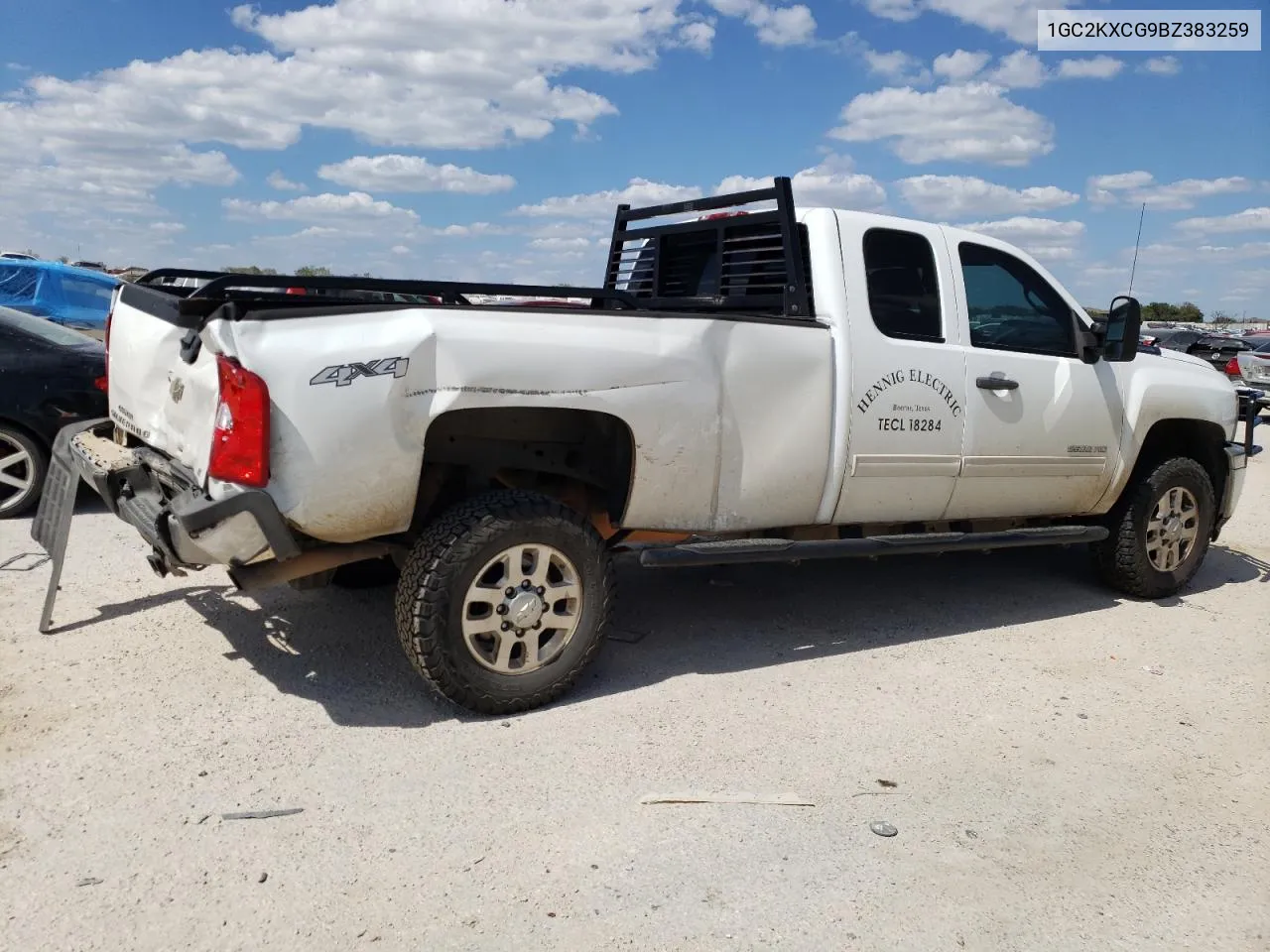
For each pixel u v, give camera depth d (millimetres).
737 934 2818
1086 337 5750
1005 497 5543
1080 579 6707
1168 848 3393
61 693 4090
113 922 2732
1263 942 2912
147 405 4297
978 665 5004
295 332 3576
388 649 4758
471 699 4020
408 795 3461
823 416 4750
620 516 4418
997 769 3904
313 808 3348
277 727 3916
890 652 5129
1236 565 7434
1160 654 5309
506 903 2904
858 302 4875
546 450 4508
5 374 6762
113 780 3447
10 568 5695
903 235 5133
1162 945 2877
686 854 3197
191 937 2693
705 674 4688
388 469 3734
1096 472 5836
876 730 4188
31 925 2699
